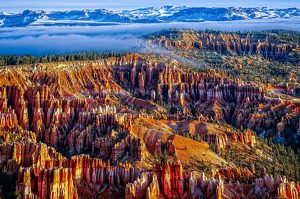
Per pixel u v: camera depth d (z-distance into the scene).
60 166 134.25
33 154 137.62
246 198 137.88
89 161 141.25
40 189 118.88
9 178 124.25
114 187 140.00
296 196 135.62
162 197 129.88
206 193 133.25
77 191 133.62
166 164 135.00
